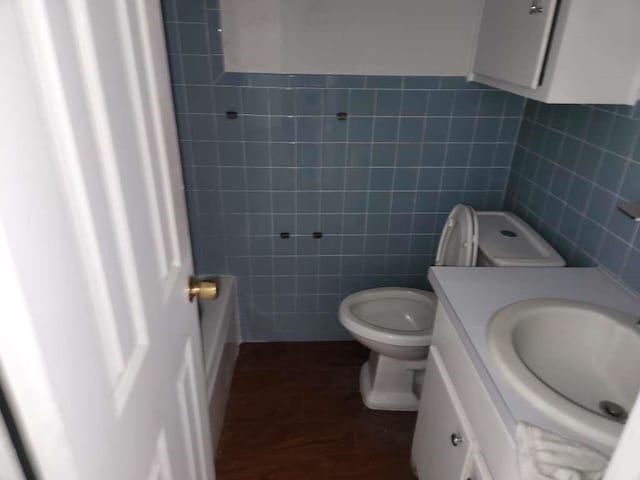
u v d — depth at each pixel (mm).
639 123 1198
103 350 579
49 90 449
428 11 1703
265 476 1635
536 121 1767
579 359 1110
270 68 1770
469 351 1033
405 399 1908
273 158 1928
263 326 2297
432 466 1344
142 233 725
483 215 1855
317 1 1675
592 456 742
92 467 536
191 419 1057
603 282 1283
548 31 1143
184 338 985
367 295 1929
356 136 1902
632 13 1081
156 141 812
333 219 2064
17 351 416
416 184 2010
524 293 1221
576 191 1493
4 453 439
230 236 2084
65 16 478
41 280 427
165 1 1658
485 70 1571
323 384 2053
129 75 675
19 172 392
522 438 780
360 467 1673
